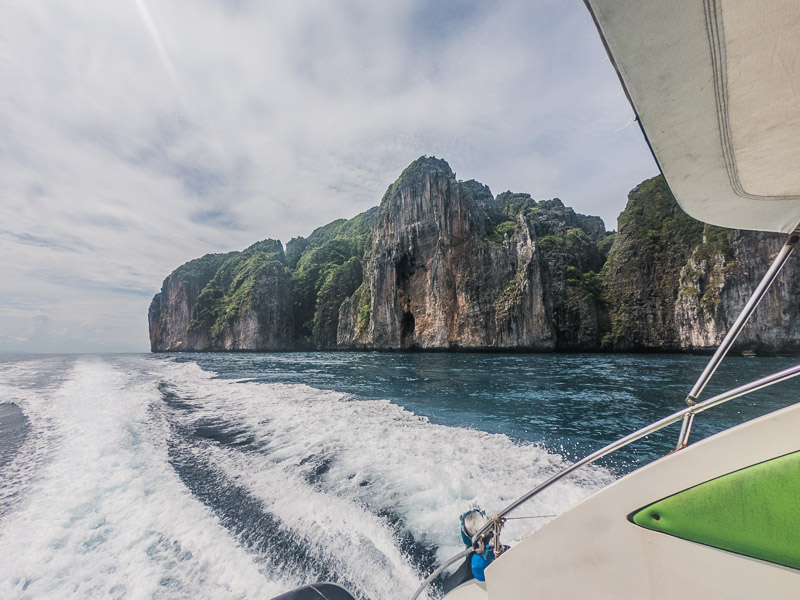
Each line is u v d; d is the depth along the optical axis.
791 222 1.56
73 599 3.10
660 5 0.91
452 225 68.62
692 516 1.29
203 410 11.83
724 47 0.99
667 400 14.70
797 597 1.09
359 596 3.05
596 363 33.62
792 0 0.87
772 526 1.14
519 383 20.16
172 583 3.24
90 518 4.50
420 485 5.30
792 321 38.94
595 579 1.49
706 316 44.69
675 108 1.21
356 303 88.06
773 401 13.34
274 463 6.42
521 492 5.05
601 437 8.89
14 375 26.05
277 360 49.00
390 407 12.46
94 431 9.05
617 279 57.12
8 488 5.50
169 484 5.54
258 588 3.14
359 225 151.38
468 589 2.45
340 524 4.20
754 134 1.25
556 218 81.19
